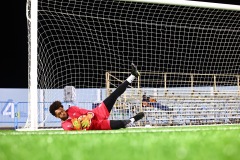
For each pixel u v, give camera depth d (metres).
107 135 6.65
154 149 3.36
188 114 21.91
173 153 2.99
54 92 21.77
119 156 2.89
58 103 11.90
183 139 4.84
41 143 4.58
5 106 26.95
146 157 2.81
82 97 23.19
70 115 11.92
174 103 22.70
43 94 18.28
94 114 12.09
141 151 3.21
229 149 3.16
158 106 21.73
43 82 17.16
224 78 27.30
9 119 26.91
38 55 17.09
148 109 21.41
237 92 24.06
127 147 3.62
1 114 26.83
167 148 3.45
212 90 24.34
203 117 22.50
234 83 26.34
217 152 3.09
